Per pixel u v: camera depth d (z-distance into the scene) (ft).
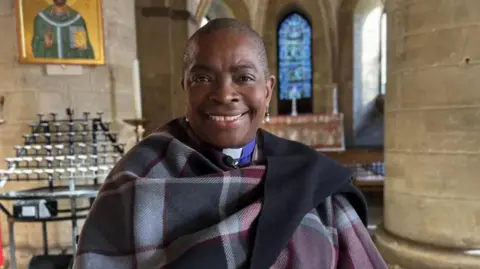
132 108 9.00
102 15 8.04
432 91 6.85
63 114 7.82
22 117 7.61
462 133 6.57
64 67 7.79
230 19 2.16
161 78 15.56
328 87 27.07
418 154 7.14
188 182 1.98
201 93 2.07
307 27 28.50
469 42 6.40
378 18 25.70
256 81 2.10
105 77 8.27
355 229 2.25
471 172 6.55
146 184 1.93
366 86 26.21
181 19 15.94
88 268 1.82
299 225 2.04
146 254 1.84
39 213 6.05
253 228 1.97
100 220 1.94
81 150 7.47
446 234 6.84
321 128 17.95
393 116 7.72
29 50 7.50
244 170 2.13
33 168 6.72
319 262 1.99
